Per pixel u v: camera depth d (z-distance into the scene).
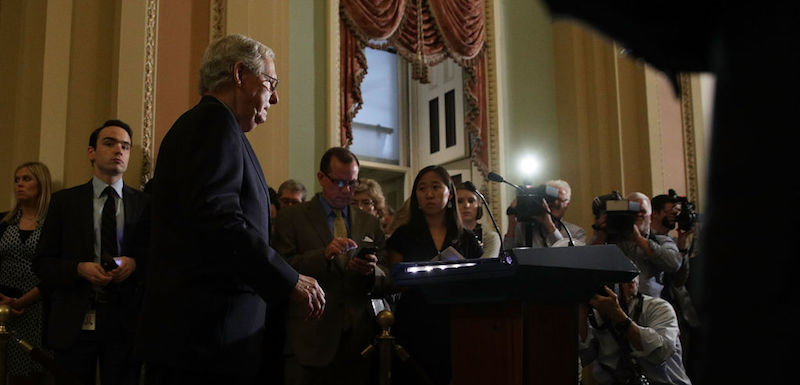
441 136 6.91
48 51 3.71
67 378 2.50
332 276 2.88
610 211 3.28
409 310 3.05
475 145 5.89
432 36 5.68
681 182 6.55
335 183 3.05
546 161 6.26
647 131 6.29
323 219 3.02
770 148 0.53
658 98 6.46
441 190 3.07
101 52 3.88
